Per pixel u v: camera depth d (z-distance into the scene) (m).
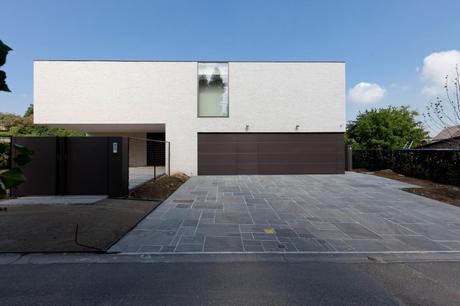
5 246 3.76
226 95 12.67
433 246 4.00
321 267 3.33
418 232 4.61
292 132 12.77
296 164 12.80
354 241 4.18
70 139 6.96
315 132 12.82
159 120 12.41
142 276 3.06
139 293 2.70
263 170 12.73
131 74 12.34
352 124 29.80
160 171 13.62
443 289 2.83
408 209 6.14
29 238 4.02
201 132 12.55
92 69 12.22
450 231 4.66
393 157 12.91
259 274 3.13
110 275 3.08
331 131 12.76
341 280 3.01
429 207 6.32
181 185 9.66
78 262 3.42
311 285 2.89
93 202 6.11
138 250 3.79
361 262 3.48
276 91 12.72
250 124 12.66
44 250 3.68
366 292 2.76
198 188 9.02
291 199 7.23
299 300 2.60
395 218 5.41
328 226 4.89
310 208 6.23
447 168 9.63
